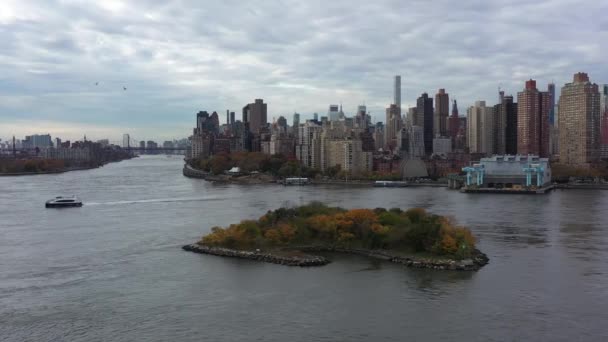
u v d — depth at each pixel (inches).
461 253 6712.6
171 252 7352.4
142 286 5871.1
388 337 4589.1
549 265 6638.8
